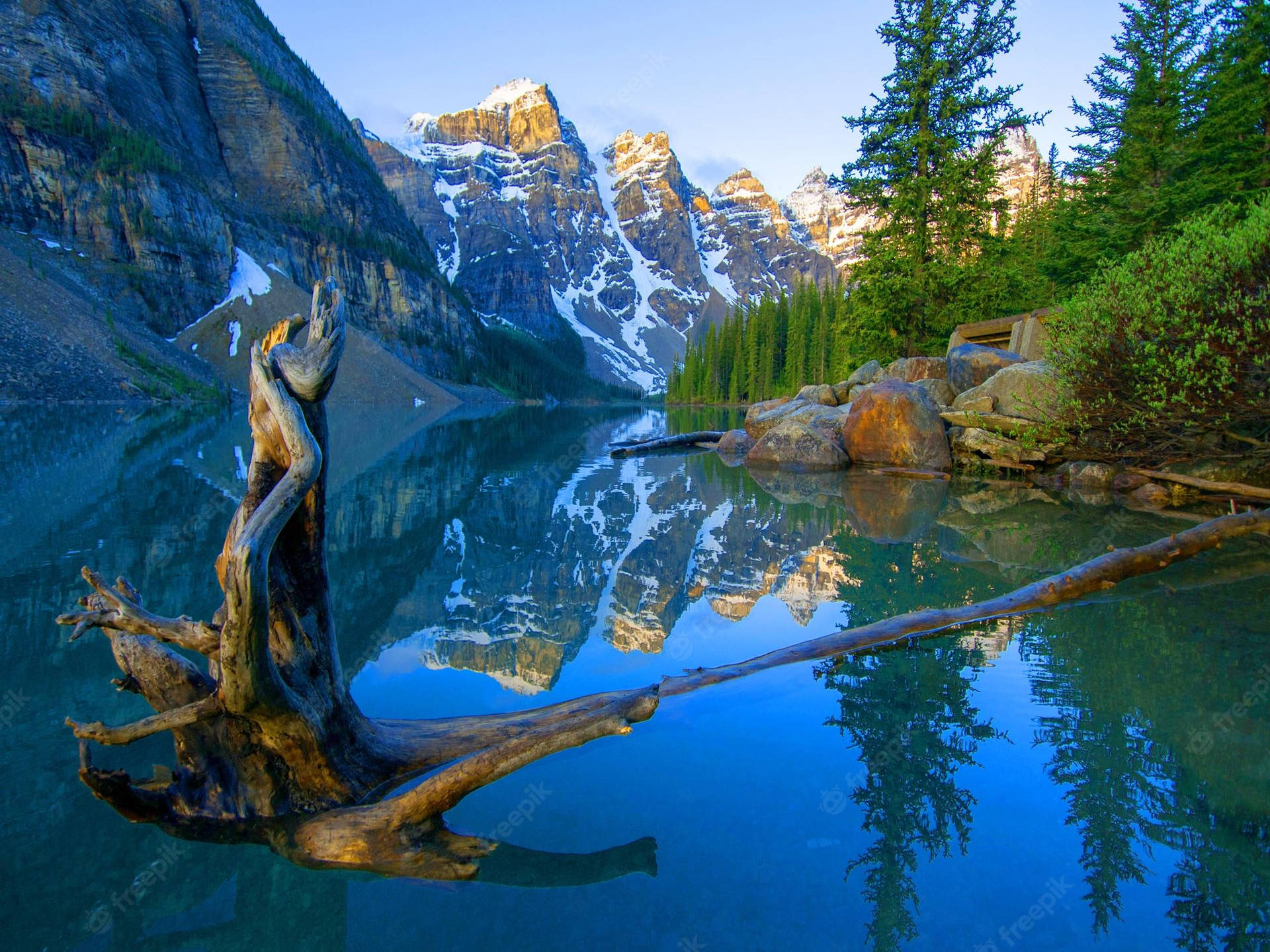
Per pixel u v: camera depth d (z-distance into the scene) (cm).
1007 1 1947
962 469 1448
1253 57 1825
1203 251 884
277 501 247
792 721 343
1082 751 307
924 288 2086
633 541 872
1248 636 454
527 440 2817
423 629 520
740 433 2291
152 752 313
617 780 288
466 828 256
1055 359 1109
